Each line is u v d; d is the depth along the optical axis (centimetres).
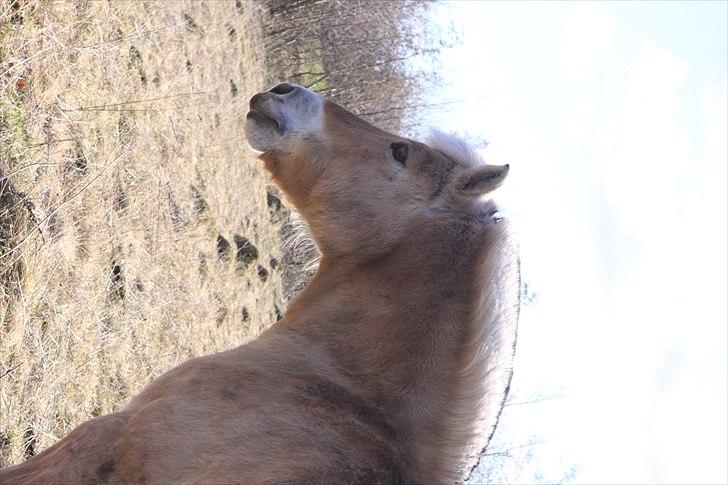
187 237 1095
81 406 717
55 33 798
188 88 1295
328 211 533
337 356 463
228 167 1432
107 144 895
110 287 832
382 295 484
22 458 608
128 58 1045
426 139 566
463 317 474
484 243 493
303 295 513
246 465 394
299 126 560
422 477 438
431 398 454
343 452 414
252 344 463
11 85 716
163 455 397
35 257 682
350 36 2388
